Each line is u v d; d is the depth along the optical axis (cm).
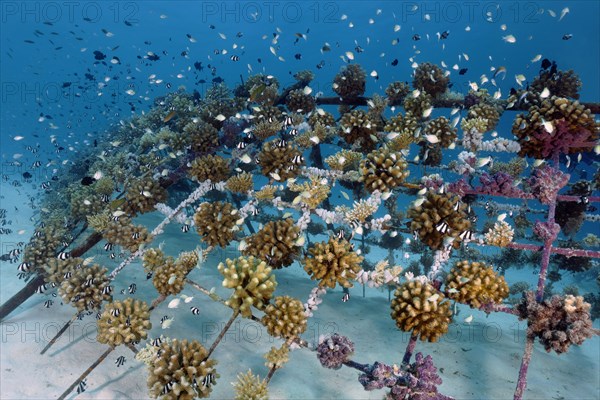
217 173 688
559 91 710
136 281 809
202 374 429
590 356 769
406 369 417
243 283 455
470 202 718
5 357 537
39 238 714
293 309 447
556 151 570
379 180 562
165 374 421
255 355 625
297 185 590
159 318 682
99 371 535
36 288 650
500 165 776
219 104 941
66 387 502
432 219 502
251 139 848
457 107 810
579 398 609
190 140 852
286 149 640
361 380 416
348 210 569
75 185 1055
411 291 438
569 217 743
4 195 1469
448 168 671
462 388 598
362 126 711
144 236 639
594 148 550
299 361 625
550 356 736
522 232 853
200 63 1160
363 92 908
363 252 984
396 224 922
